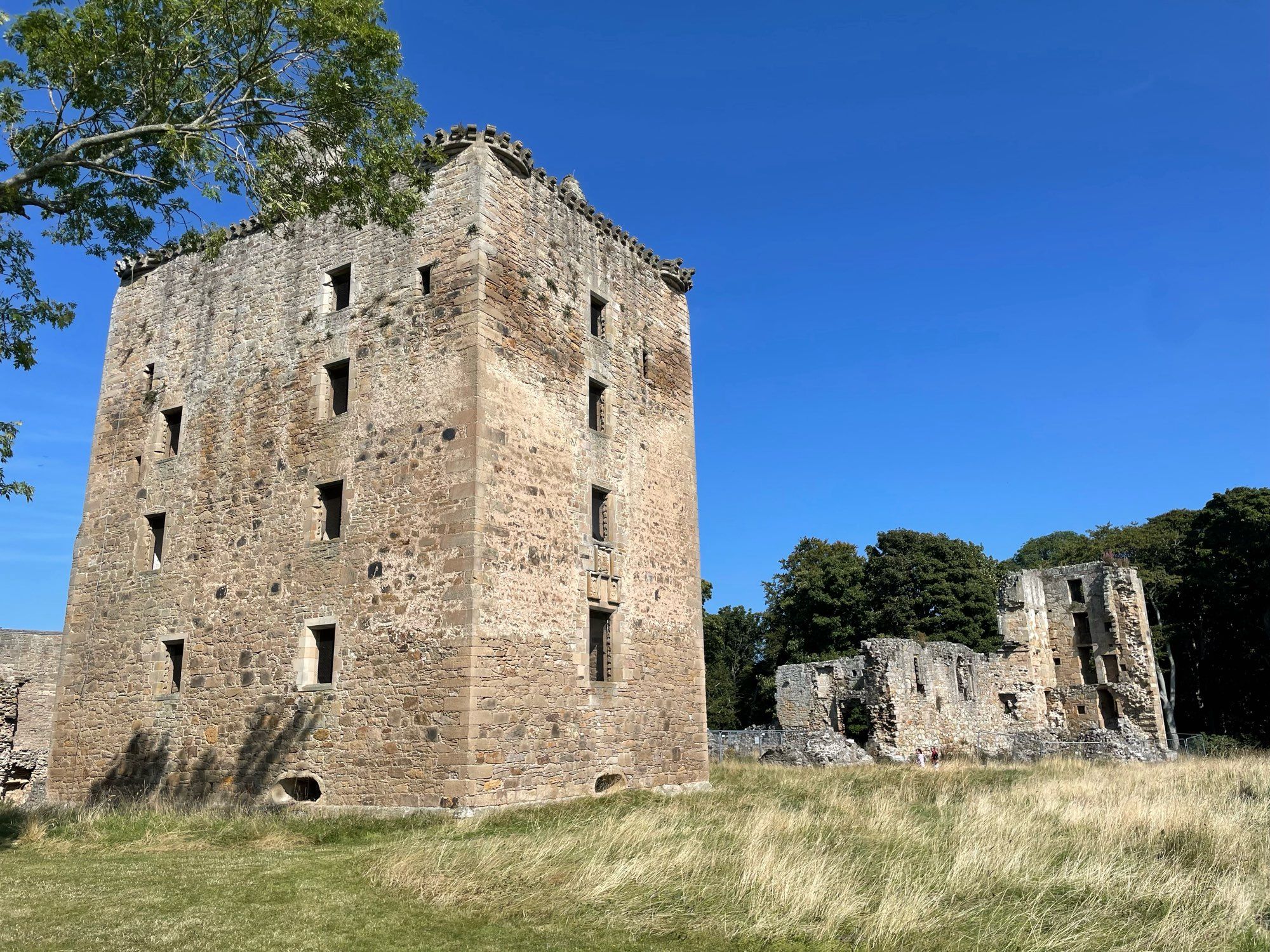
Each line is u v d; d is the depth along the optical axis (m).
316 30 12.75
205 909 8.90
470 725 15.08
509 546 16.64
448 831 13.43
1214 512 43.91
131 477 21.83
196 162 12.41
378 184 14.34
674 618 21.58
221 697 18.41
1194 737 40.69
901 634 48.44
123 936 7.96
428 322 17.61
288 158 13.81
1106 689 39.41
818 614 50.53
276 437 19.25
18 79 12.41
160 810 16.81
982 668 38.69
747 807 17.25
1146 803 15.18
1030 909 8.94
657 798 17.44
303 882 10.12
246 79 12.95
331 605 17.31
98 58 12.10
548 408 18.47
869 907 9.22
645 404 22.06
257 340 20.31
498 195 18.11
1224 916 8.60
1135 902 9.29
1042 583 42.38
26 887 9.90
